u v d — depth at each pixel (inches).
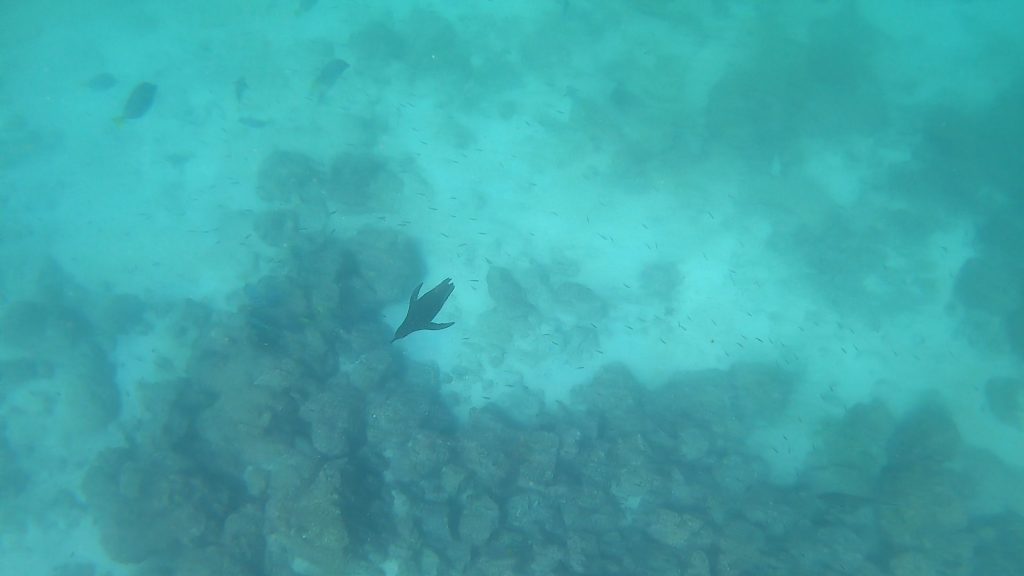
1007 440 462.6
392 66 584.4
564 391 469.4
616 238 513.3
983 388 476.7
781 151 538.0
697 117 552.1
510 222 515.5
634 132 541.0
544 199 525.3
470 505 381.1
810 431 460.1
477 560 363.3
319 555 348.8
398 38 587.2
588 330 472.1
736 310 496.4
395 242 482.9
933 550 399.9
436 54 580.1
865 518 412.2
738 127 529.0
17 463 451.2
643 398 455.5
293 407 399.5
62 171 549.0
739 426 445.4
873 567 380.8
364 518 363.9
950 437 436.5
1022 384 458.9
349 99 572.4
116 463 424.5
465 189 526.9
